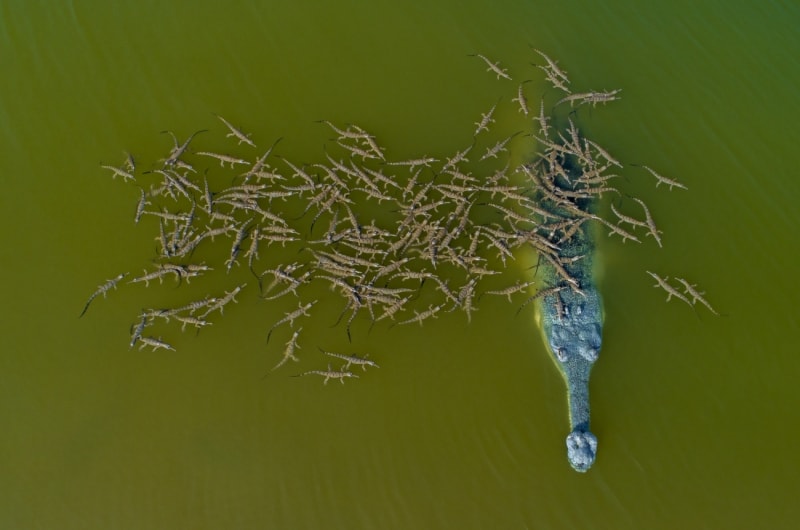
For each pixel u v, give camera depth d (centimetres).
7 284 1595
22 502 1455
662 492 1555
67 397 1518
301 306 1598
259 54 1855
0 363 1536
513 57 1911
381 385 1570
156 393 1530
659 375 1642
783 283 1764
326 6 1923
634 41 1988
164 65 1827
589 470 1550
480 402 1578
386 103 1820
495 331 1627
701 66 1983
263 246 1639
